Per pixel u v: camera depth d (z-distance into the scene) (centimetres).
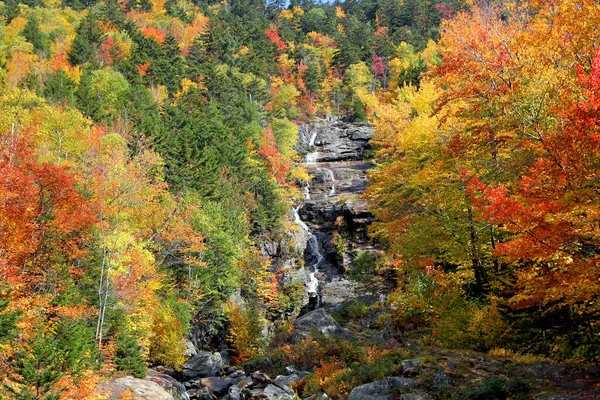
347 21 14262
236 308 3434
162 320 2728
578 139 904
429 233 2036
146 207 3002
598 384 1098
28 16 9106
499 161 1505
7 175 1755
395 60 9719
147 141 3794
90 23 8094
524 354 1535
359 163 7400
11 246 1720
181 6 12581
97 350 1894
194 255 3462
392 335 2252
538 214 936
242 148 5322
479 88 1550
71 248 2075
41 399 1273
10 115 3209
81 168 2705
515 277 1662
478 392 1128
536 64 1362
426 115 2408
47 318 1875
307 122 8869
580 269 959
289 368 2106
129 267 2336
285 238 4772
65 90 5038
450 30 1634
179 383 2386
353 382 1538
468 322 1702
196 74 7488
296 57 11194
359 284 3856
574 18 1212
